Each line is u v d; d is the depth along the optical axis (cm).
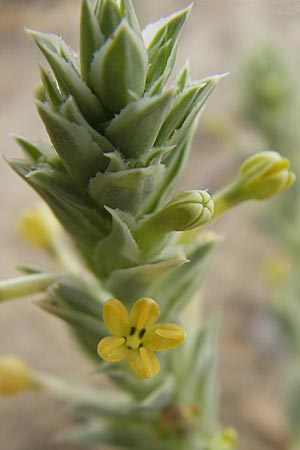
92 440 8
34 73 22
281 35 17
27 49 22
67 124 5
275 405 16
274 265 15
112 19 5
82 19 5
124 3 5
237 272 19
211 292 19
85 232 6
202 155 21
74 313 6
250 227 20
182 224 5
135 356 6
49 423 16
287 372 15
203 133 21
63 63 5
